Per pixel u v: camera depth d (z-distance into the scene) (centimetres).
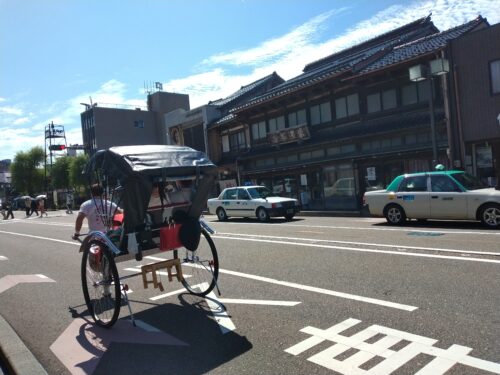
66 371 441
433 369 376
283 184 2720
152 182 553
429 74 1612
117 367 439
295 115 2700
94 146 6569
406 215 1377
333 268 785
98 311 586
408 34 2580
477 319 482
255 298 634
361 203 2202
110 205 632
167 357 452
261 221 1873
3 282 920
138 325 560
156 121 6931
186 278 787
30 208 4378
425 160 1959
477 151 1827
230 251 1062
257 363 418
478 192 1230
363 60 2258
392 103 2155
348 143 2262
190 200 633
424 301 557
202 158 620
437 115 1941
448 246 917
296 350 438
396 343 434
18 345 514
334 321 511
